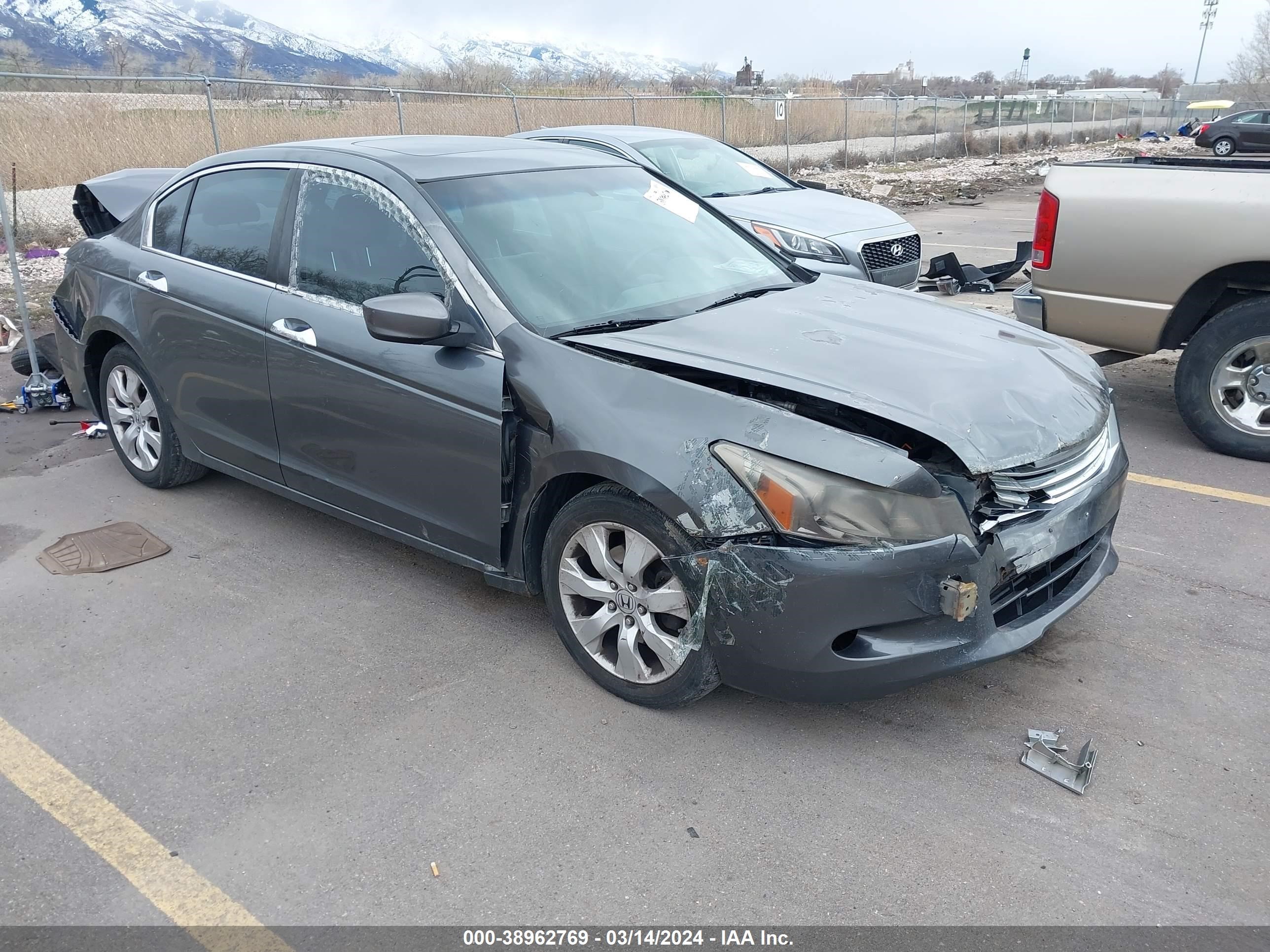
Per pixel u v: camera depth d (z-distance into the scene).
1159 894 2.45
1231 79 65.12
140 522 4.77
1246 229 4.98
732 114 24.95
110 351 4.98
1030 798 2.81
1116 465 3.34
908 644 2.80
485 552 3.51
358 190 3.84
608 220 4.02
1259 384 5.21
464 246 3.52
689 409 2.94
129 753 3.08
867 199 18.64
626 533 3.09
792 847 2.64
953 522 2.73
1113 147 37.50
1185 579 4.05
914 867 2.55
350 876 2.56
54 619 3.88
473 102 18.36
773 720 3.20
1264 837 2.63
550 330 3.35
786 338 3.34
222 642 3.71
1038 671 3.45
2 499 5.04
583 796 2.85
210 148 15.47
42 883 2.56
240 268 4.21
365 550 4.48
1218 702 3.24
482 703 3.31
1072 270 5.59
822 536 2.73
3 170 14.34
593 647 3.33
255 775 2.96
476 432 3.34
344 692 3.38
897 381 3.03
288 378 3.95
